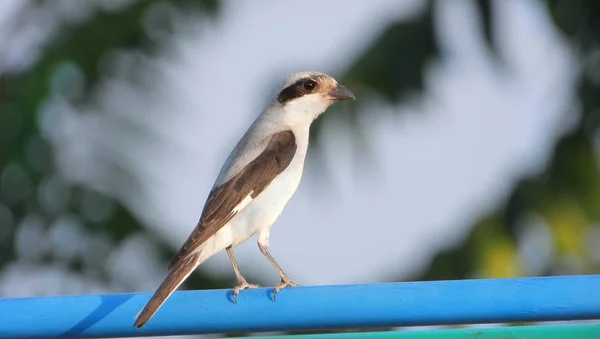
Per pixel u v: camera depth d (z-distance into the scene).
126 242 13.96
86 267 13.98
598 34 13.41
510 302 8.02
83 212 13.98
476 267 12.80
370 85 13.12
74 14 14.41
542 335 8.13
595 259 12.91
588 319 8.09
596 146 13.04
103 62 14.23
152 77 14.38
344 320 8.09
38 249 14.05
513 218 12.88
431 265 12.94
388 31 13.22
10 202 14.05
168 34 14.52
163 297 8.10
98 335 8.23
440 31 13.26
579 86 13.34
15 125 14.02
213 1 14.55
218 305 8.15
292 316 8.12
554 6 13.58
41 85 14.07
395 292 8.07
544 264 12.95
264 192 10.05
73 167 14.05
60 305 8.18
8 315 8.16
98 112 14.18
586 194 12.90
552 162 12.99
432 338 8.18
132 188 14.03
